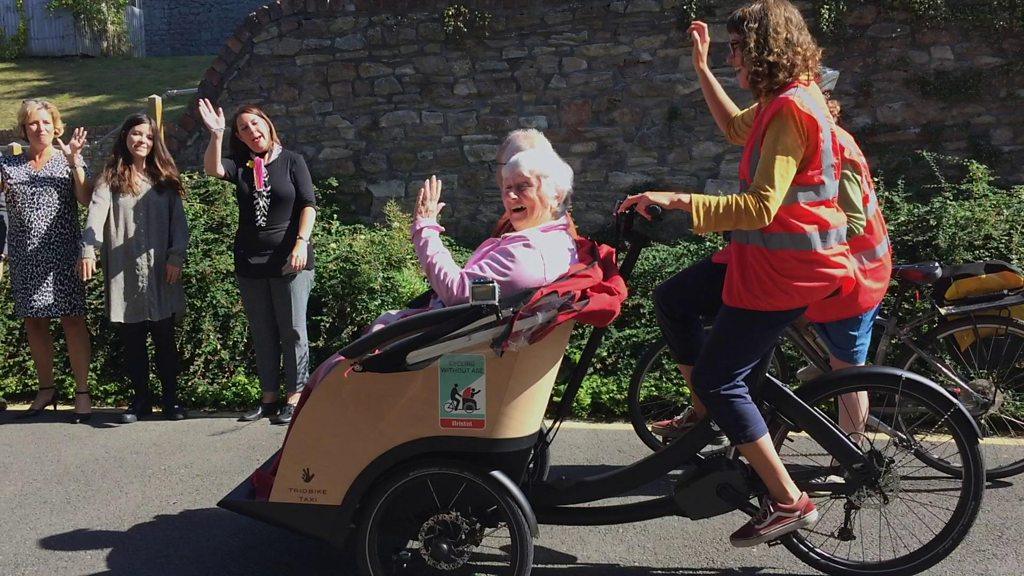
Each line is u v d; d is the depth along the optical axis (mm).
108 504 4344
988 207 5758
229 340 6070
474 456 3186
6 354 6211
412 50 9148
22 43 19250
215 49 22422
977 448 3260
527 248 3143
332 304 6012
